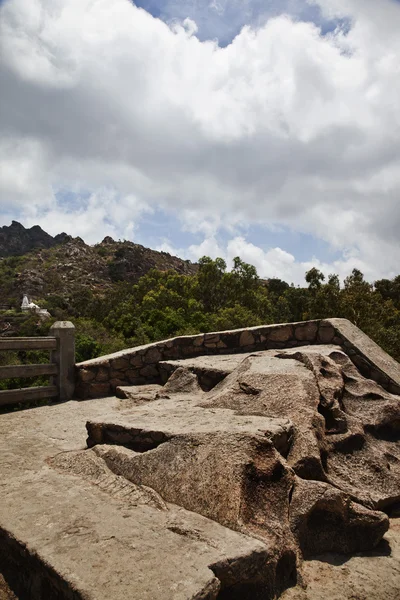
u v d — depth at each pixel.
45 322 36.41
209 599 2.10
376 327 17.83
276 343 7.40
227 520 2.75
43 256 102.25
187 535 2.59
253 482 3.03
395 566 3.05
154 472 3.33
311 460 3.67
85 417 5.89
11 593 2.52
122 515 2.84
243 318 27.48
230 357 7.23
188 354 7.82
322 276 30.45
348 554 3.19
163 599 2.01
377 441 4.51
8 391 6.25
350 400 4.96
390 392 5.95
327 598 2.65
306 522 3.16
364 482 3.87
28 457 4.24
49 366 6.79
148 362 7.59
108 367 7.26
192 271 114.44
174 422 4.03
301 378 4.62
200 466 3.17
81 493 3.20
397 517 3.76
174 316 27.44
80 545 2.46
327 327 6.94
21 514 2.84
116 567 2.24
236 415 4.19
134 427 3.92
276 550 2.68
